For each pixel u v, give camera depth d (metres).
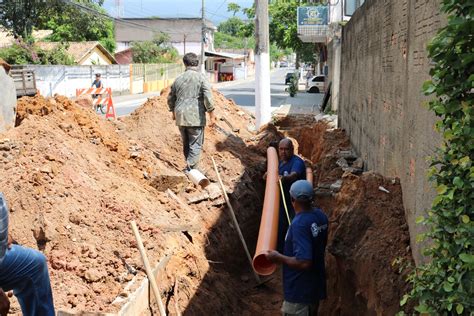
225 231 8.57
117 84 41.44
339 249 6.35
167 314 5.78
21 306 4.32
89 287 5.18
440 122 3.77
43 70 31.61
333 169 10.83
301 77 69.94
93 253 5.54
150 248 6.04
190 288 6.32
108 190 6.71
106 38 50.44
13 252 4.08
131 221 5.70
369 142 9.64
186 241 7.04
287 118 20.27
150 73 48.56
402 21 6.62
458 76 3.56
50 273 5.18
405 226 6.12
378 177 6.75
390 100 7.42
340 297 6.73
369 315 5.78
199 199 8.52
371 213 6.37
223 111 14.98
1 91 7.19
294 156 8.24
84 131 8.21
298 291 5.80
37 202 5.75
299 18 27.44
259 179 11.54
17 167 6.14
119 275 5.47
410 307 5.25
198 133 9.04
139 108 11.54
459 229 3.44
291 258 5.61
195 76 8.90
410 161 5.93
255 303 7.80
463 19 3.36
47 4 31.67
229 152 11.30
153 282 5.33
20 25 32.03
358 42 11.76
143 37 76.88
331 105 22.38
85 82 36.31
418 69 5.58
